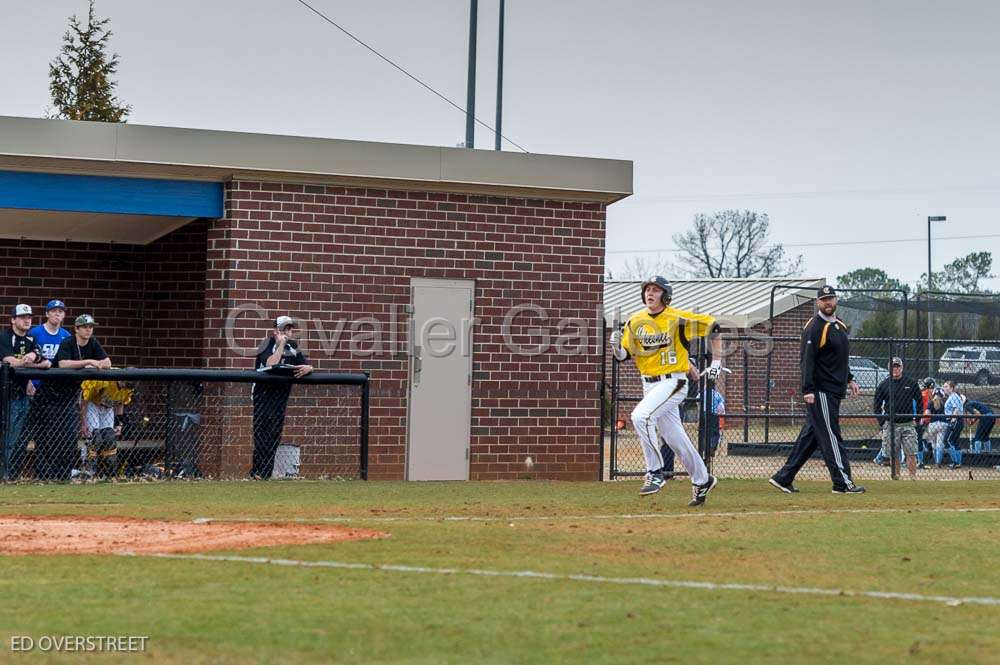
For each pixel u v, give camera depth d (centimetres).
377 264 6406
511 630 2480
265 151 6169
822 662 2267
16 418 5331
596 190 6688
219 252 6234
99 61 16288
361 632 2445
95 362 5528
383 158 6341
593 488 5703
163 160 6041
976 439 9019
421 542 3588
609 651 2325
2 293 6912
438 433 6500
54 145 5894
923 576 3206
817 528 4053
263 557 3297
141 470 5631
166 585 2888
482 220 6588
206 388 5725
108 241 7031
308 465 5938
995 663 2280
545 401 6675
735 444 9394
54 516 4153
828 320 5494
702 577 3109
